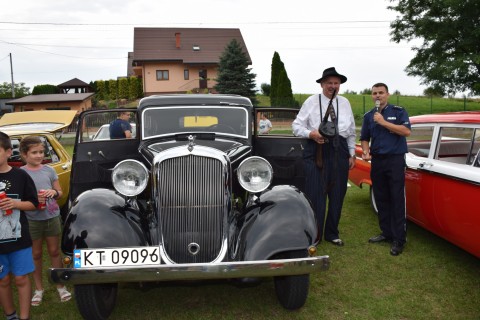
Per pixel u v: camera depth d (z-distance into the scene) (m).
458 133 4.39
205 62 43.09
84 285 3.22
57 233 3.99
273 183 4.66
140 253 3.11
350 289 4.00
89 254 3.06
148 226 3.48
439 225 4.59
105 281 2.96
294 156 4.71
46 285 4.33
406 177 5.20
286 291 3.50
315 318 3.49
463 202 4.07
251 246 3.18
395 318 3.47
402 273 4.34
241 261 2.98
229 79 33.28
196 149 3.39
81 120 4.58
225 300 3.86
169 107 4.64
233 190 4.03
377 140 4.90
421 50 28.92
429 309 3.59
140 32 46.00
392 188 4.86
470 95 27.09
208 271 2.93
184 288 4.12
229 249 3.34
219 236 3.35
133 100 48.94
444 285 4.04
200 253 3.34
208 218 3.34
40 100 42.34
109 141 4.59
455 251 4.94
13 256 3.25
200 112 4.64
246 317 3.54
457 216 4.19
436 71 26.69
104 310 3.44
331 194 5.05
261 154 4.77
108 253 3.08
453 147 4.44
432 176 4.61
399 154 4.79
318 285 4.09
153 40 45.25
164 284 3.28
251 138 4.64
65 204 6.13
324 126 4.62
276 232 3.21
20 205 3.21
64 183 5.96
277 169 4.64
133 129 4.78
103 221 3.24
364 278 4.23
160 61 43.03
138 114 4.64
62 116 6.90
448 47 27.89
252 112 4.77
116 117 4.84
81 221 3.24
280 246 3.15
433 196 4.59
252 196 3.62
